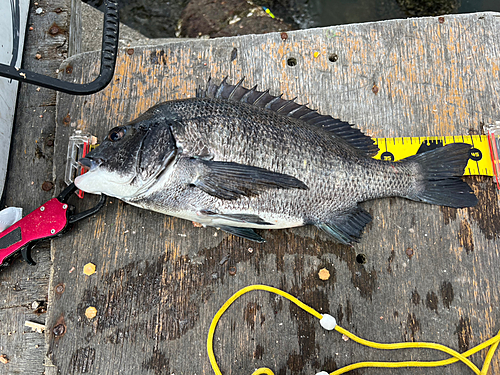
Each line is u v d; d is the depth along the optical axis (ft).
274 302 1.39
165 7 2.38
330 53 1.66
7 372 1.40
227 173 1.28
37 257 1.48
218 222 1.37
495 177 1.48
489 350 1.34
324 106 1.60
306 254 1.43
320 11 2.35
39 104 1.63
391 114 1.58
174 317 1.38
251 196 1.31
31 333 1.43
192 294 1.40
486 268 1.41
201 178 1.28
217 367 1.32
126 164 1.28
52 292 1.40
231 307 1.39
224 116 1.30
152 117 1.31
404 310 1.38
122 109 1.59
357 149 1.43
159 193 1.31
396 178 1.41
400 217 1.46
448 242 1.44
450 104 1.58
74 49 1.79
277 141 1.31
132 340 1.36
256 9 2.35
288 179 1.30
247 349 1.35
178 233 1.46
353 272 1.42
